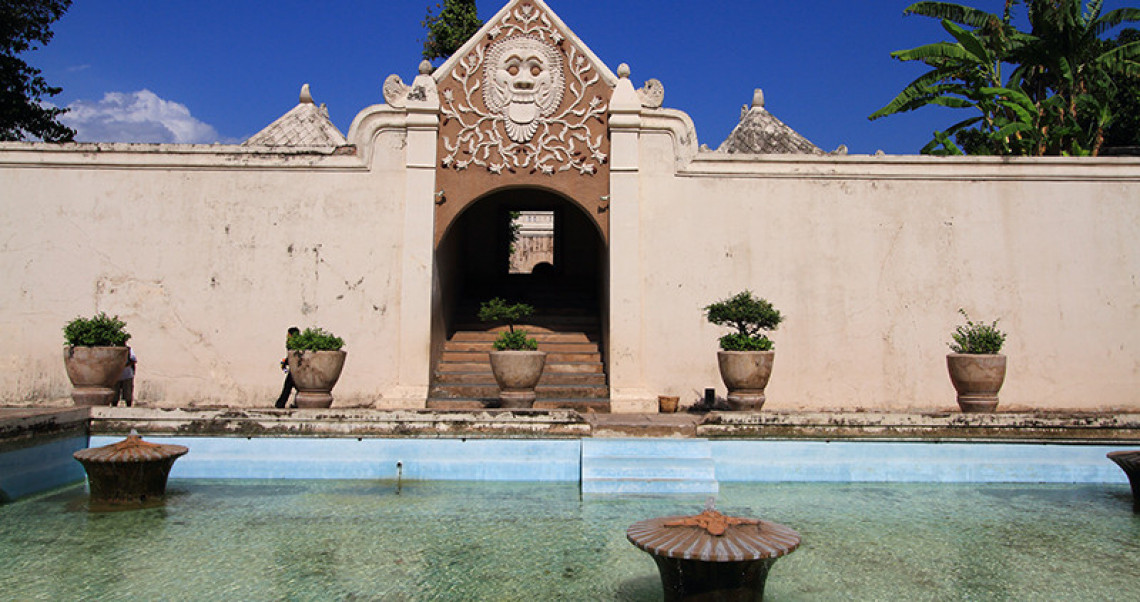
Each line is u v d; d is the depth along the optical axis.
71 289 8.77
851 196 9.06
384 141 8.96
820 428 6.68
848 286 8.98
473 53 9.16
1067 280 8.98
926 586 3.96
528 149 9.08
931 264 8.99
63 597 3.67
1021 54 13.66
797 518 5.34
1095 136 13.69
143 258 8.81
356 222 8.87
